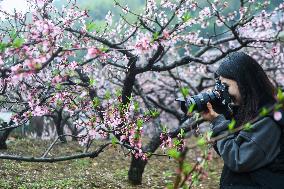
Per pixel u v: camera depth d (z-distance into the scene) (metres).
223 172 2.93
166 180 8.79
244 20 7.65
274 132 2.67
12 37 2.94
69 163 9.79
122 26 8.84
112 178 8.51
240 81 2.82
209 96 2.86
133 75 7.22
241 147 2.70
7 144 11.68
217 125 2.81
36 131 14.47
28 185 7.23
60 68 4.44
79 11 5.75
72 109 5.61
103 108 5.73
